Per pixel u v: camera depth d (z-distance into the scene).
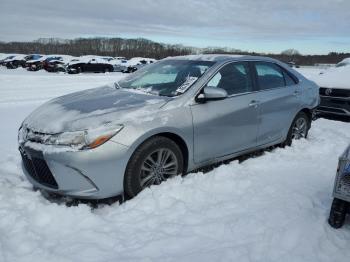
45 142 3.51
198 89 4.17
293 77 5.68
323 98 8.27
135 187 3.64
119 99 4.09
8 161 4.81
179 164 4.00
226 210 3.50
